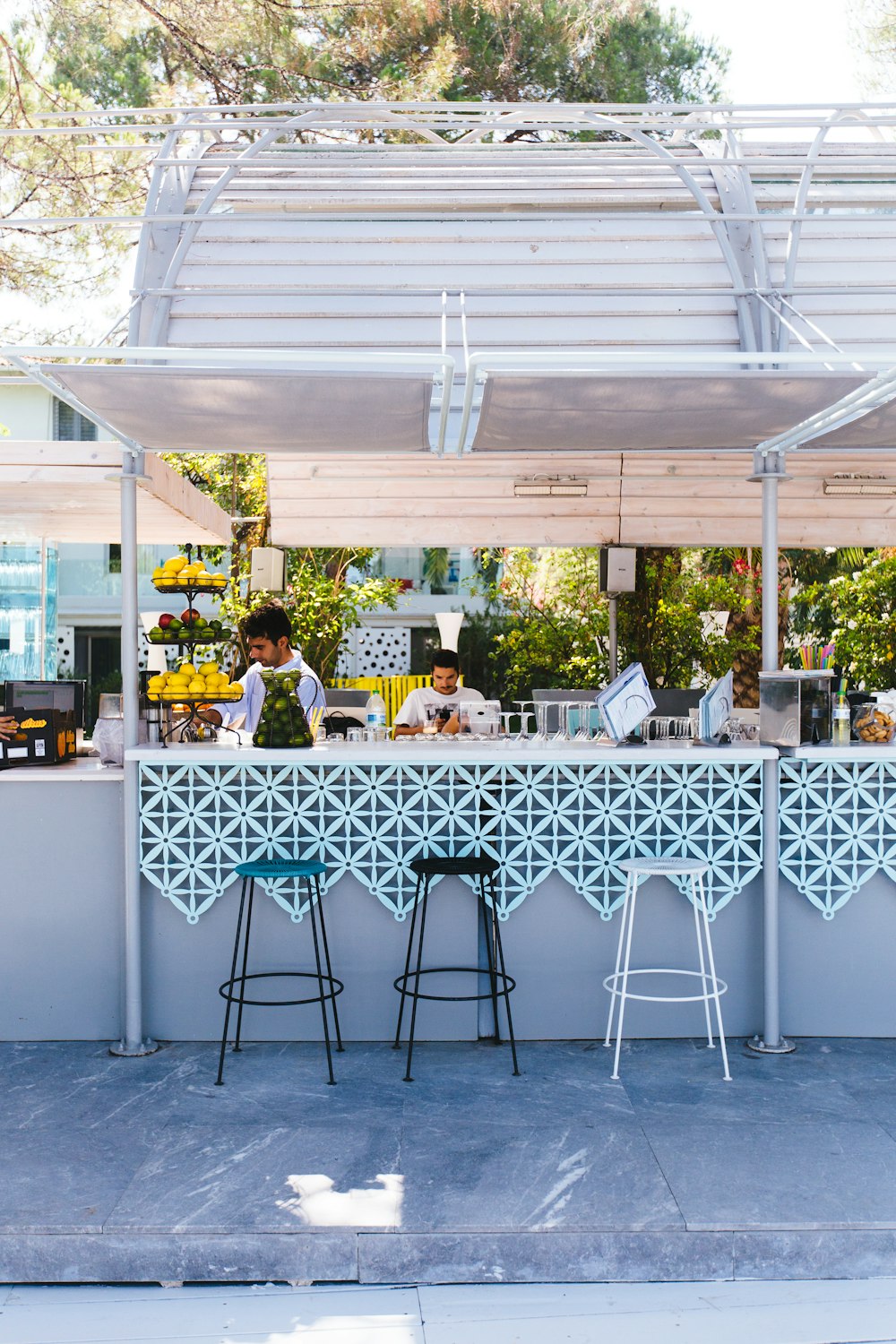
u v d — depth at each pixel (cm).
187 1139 481
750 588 1333
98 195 1100
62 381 473
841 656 1285
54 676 1036
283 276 628
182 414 526
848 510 996
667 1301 400
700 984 608
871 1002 611
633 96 1321
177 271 621
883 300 634
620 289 636
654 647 1223
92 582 2058
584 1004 605
